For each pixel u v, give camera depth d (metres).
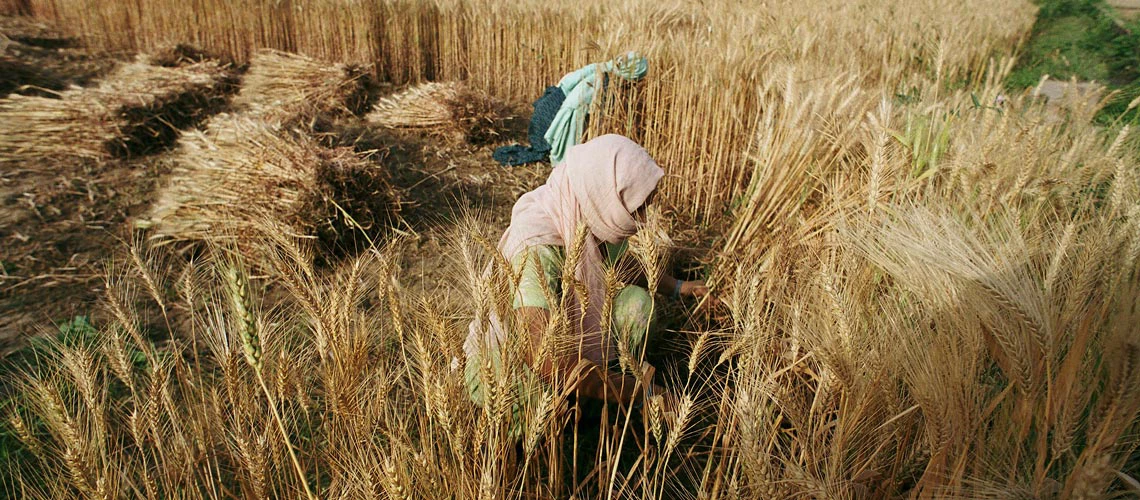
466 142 5.70
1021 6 11.18
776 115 3.77
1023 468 1.26
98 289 3.34
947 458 1.29
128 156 4.98
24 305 3.16
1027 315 1.13
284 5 8.39
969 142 2.75
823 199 3.07
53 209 4.09
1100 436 1.07
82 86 7.09
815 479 1.30
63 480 1.50
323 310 1.45
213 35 8.78
